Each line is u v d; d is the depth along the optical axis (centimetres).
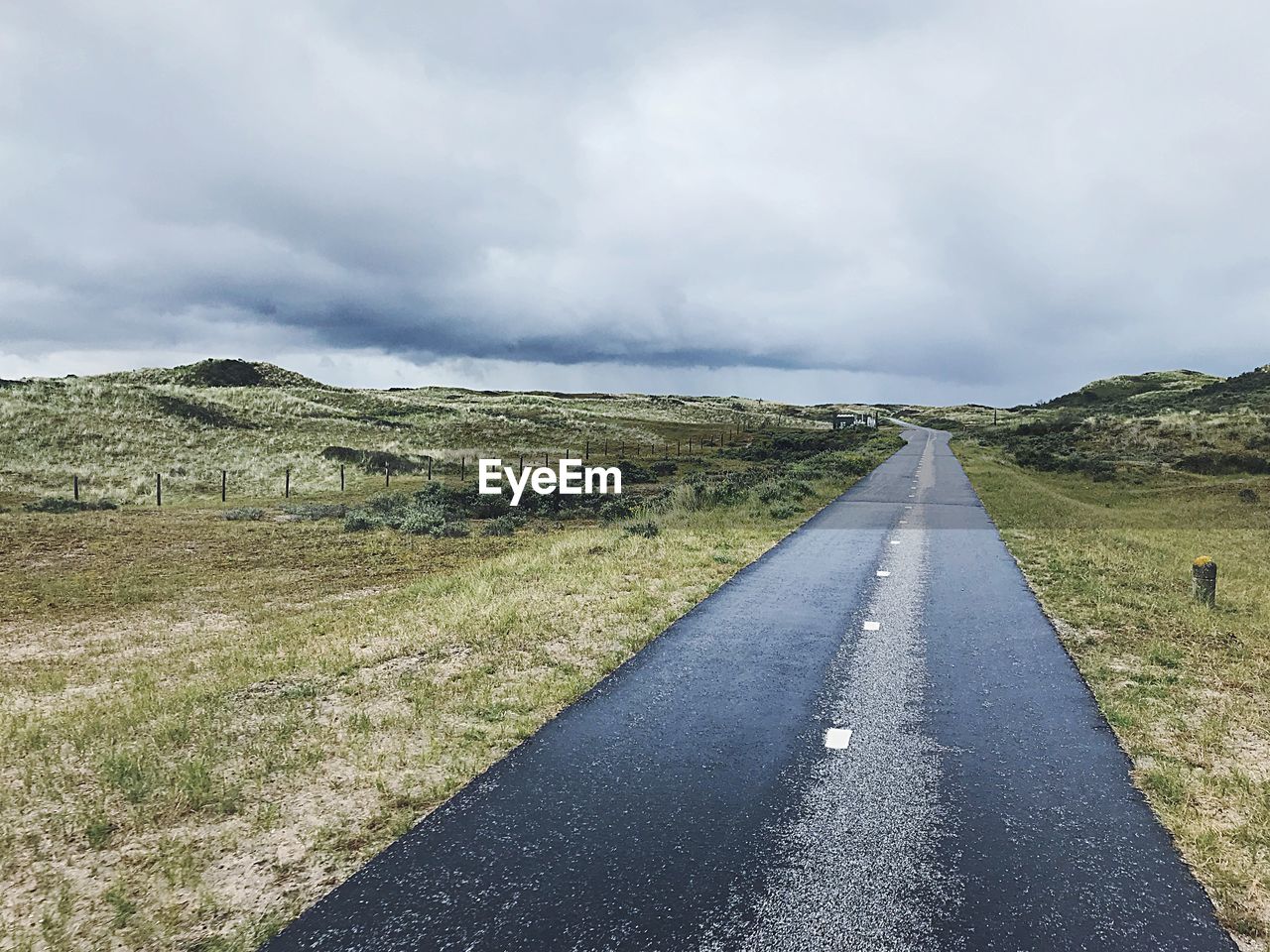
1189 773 544
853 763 565
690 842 452
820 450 6328
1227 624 992
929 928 369
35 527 2136
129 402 5366
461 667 810
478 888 406
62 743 632
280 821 480
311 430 5672
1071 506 2792
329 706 697
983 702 695
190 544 1983
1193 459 4578
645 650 875
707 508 2433
